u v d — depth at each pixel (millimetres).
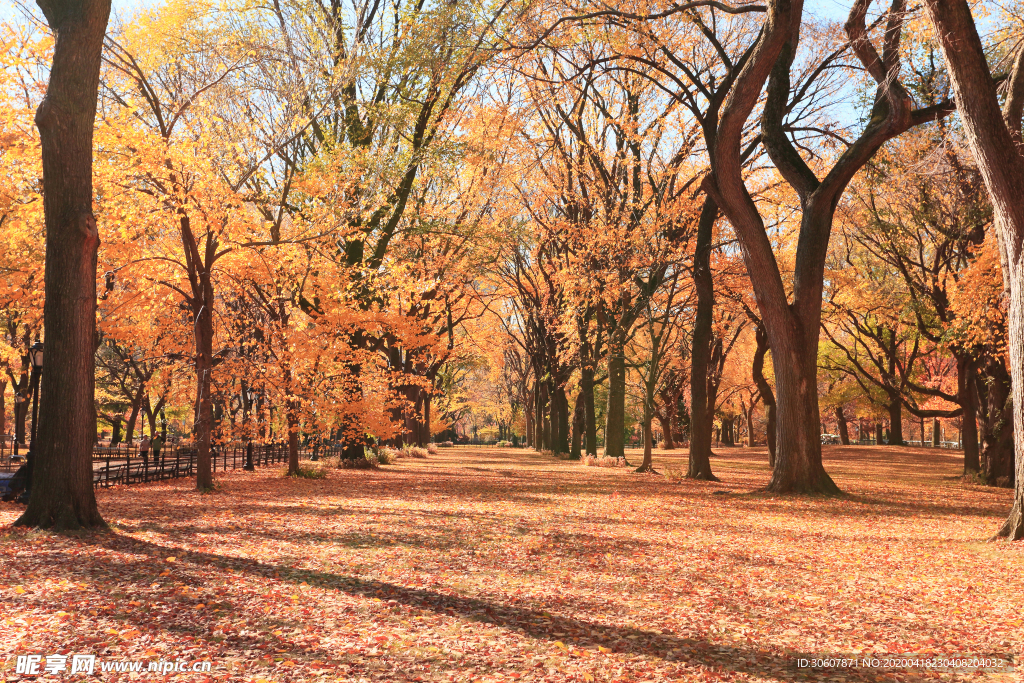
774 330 18250
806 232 18188
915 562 9656
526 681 5039
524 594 7508
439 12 17312
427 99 24328
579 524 12672
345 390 21594
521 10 16125
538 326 42438
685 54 23031
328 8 23062
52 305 10125
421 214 27516
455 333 46938
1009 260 10508
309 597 6996
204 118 15156
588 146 27188
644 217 25500
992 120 10016
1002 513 15562
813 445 18281
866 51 16188
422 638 5922
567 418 44125
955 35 9891
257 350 19547
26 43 13383
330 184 17516
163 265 16812
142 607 6387
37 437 10141
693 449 25047
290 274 18781
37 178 14461
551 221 29719
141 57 16828
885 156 22672
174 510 12984
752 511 15008
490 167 27406
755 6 16844
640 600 7430
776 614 7004
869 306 30047
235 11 19719
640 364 27812
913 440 77125
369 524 11945
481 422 98062
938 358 41781
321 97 18469
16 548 8570
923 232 26469
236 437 18656
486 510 14508
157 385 18906
